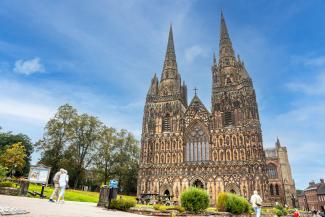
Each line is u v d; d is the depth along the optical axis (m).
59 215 15.66
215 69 98.00
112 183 31.38
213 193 79.12
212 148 84.94
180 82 107.06
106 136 100.94
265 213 47.88
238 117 86.00
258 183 75.44
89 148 95.81
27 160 105.38
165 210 32.19
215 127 87.25
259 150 78.81
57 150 89.56
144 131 94.56
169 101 97.31
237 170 79.50
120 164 101.94
